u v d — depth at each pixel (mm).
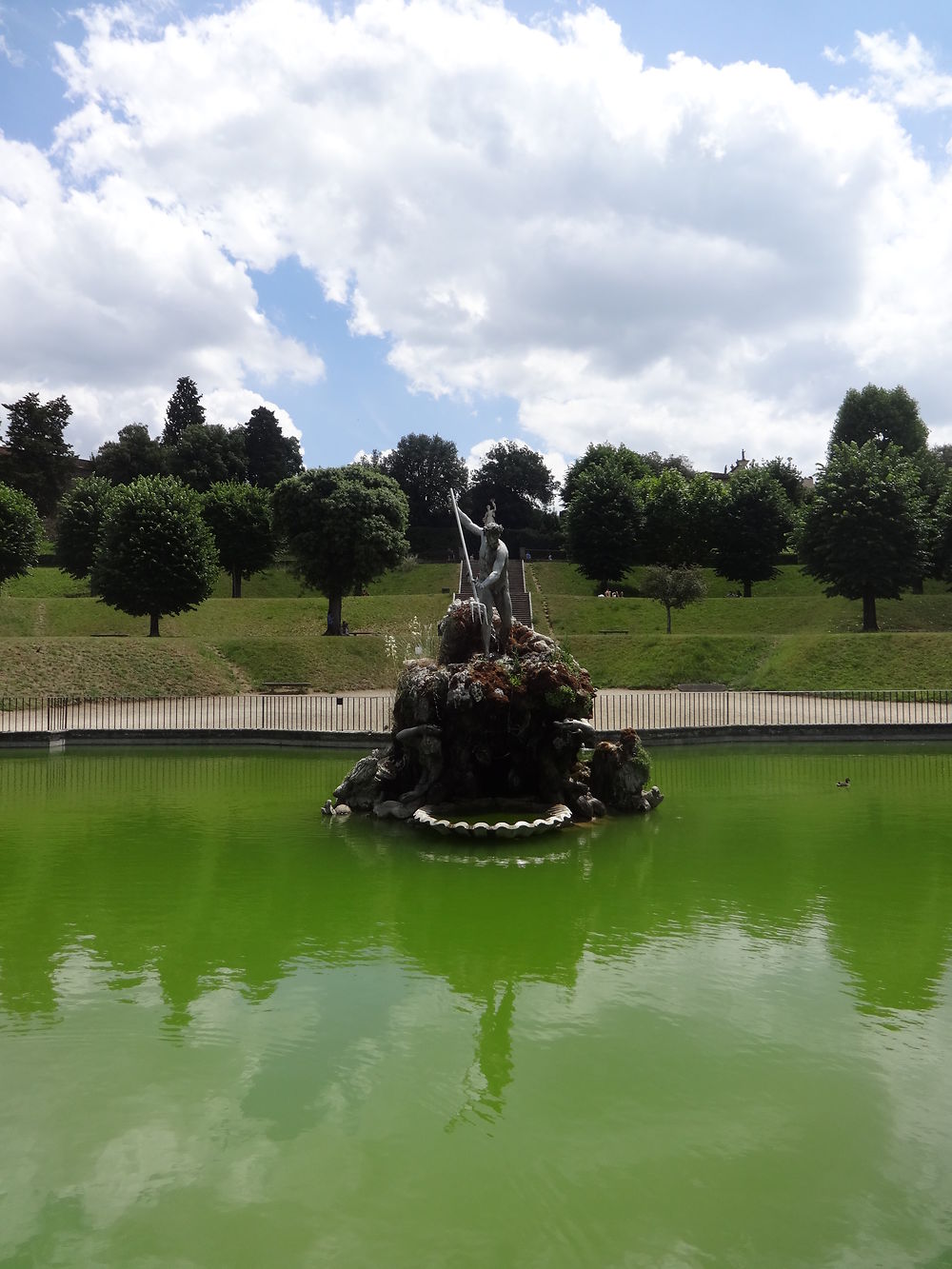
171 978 9867
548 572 86000
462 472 136125
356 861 14992
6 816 18734
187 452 106312
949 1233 5676
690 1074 7719
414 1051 8141
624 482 80938
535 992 9469
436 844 16156
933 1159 6500
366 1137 6793
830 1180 6246
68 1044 8297
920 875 14055
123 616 62562
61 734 28359
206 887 13391
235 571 76750
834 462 57375
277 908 12391
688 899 12820
